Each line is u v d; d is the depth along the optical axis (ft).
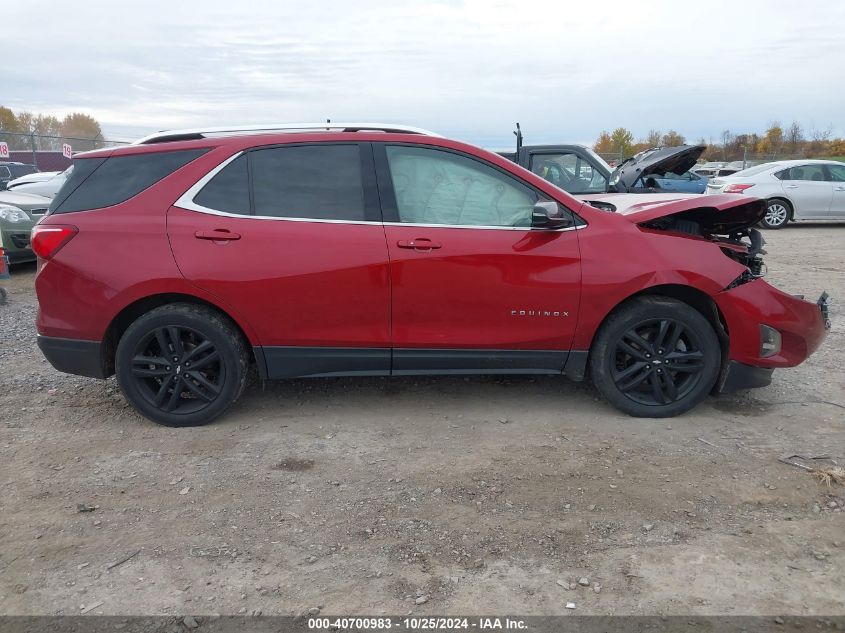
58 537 9.57
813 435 12.85
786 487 10.83
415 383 15.93
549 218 12.51
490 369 13.42
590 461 11.79
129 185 12.94
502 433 13.05
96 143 79.46
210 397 13.29
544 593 8.31
